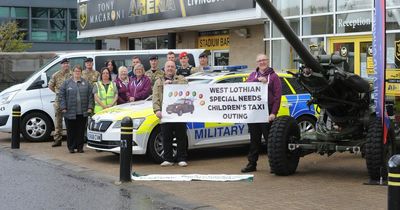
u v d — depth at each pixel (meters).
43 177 8.94
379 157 7.83
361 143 8.45
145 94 11.77
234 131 10.69
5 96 13.49
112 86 11.85
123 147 8.47
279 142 8.57
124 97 12.04
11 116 13.27
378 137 7.85
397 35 12.87
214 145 10.48
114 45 32.94
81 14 25.50
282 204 6.95
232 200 7.20
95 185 8.30
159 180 8.59
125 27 21.95
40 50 48.41
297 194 7.50
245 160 10.56
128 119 8.48
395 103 10.01
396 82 10.10
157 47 23.16
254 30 17.30
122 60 14.20
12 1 47.41
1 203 7.12
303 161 10.34
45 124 13.59
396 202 4.82
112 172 9.41
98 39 26.23
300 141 8.87
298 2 15.50
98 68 13.94
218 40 19.28
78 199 7.36
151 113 10.12
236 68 11.84
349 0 14.20
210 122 9.52
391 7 12.98
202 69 12.16
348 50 14.33
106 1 23.23
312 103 8.82
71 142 11.70
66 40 49.66
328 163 10.09
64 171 9.53
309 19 15.27
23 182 8.50
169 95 9.52
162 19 19.69
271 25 16.36
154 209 6.81
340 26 14.43
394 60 12.73
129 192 7.79
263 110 8.97
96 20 24.14
